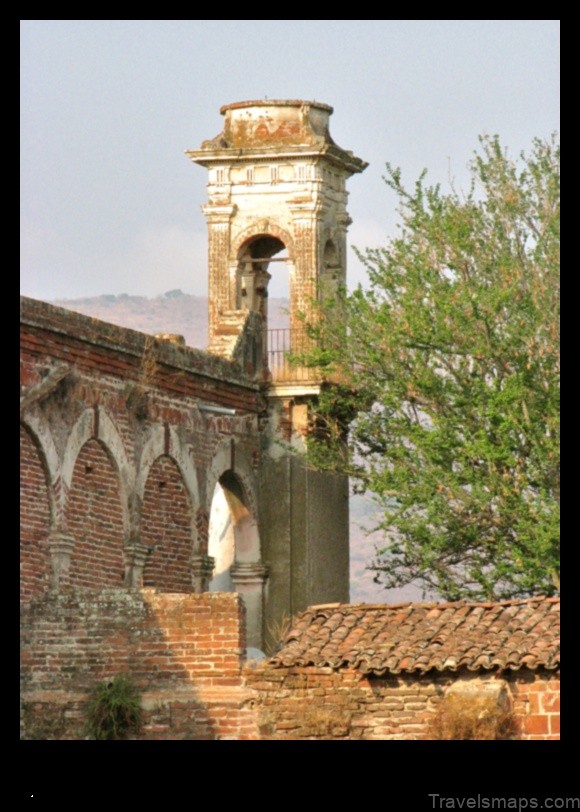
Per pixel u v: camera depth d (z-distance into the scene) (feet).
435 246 280.10
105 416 259.19
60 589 247.70
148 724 205.67
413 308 276.62
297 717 203.31
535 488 271.90
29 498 246.27
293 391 293.43
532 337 272.51
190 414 278.46
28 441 246.47
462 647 201.67
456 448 272.92
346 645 205.67
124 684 206.39
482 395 274.16
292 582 294.05
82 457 255.91
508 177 282.36
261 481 295.28
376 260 283.18
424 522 270.87
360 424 284.41
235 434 288.92
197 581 277.23
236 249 304.71
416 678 201.57
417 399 278.67
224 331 293.23
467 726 197.26
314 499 295.48
